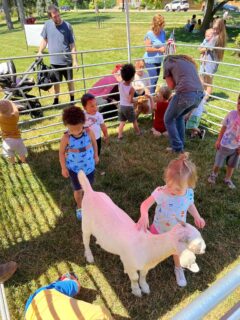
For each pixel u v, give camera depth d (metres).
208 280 2.95
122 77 4.97
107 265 3.09
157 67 6.45
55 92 6.81
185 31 19.52
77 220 3.67
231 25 21.42
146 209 2.56
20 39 20.53
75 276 2.88
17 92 6.30
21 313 2.66
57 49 6.35
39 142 5.38
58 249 3.28
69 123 3.01
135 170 4.59
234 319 1.14
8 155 4.63
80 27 24.52
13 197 4.07
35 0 44.12
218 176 4.44
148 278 2.95
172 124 4.79
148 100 6.00
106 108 6.18
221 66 10.71
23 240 3.40
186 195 2.57
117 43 16.89
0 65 6.23
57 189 4.21
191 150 5.16
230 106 6.98
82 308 2.10
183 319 0.95
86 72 10.12
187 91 4.39
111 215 2.53
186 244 1.92
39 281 2.94
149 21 26.91
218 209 3.80
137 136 5.62
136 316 2.64
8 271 2.80
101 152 5.08
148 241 2.29
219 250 3.26
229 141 3.84
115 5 53.97
